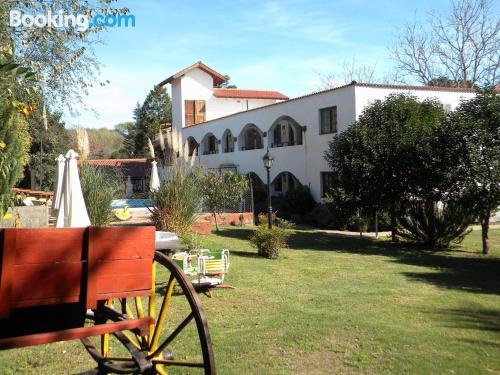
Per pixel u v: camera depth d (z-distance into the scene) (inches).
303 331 237.8
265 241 494.3
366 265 465.7
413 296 326.6
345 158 632.4
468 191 528.1
